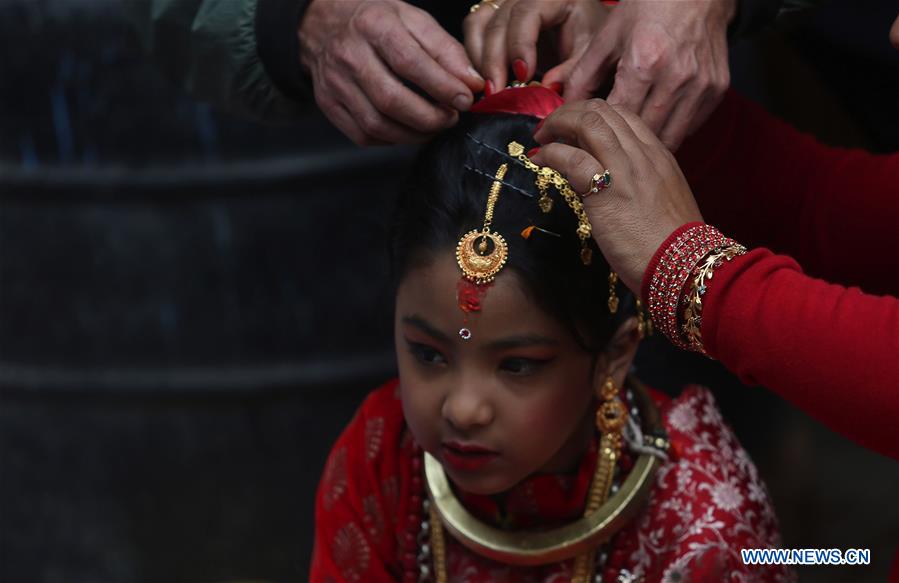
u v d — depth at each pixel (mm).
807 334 916
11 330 2410
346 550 1312
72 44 2199
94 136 2258
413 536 1280
